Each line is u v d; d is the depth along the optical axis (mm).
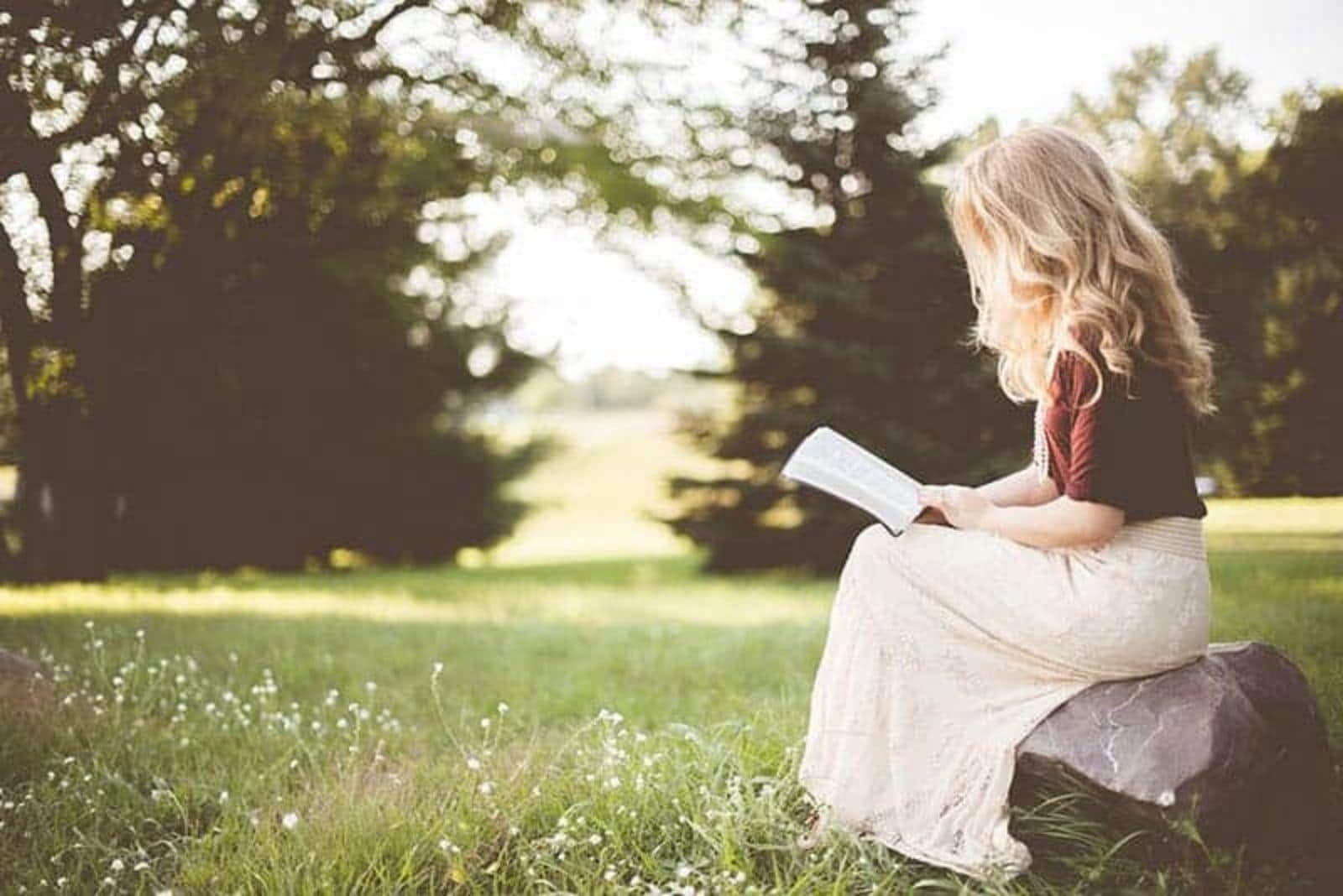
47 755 3682
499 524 15414
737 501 11922
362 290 10766
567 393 43531
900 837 2766
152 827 3283
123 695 4418
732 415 12078
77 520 8758
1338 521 8062
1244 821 2646
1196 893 2588
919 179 10609
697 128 9695
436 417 14734
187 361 8656
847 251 10953
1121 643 2713
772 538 11664
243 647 6230
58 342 7031
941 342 10727
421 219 9914
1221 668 2828
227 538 13414
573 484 27094
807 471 2881
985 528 2865
